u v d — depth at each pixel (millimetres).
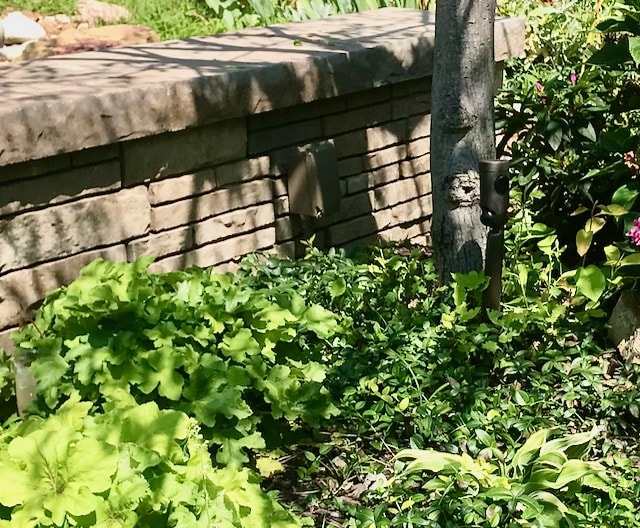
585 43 8547
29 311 4500
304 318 4305
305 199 5613
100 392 3760
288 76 5402
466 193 4988
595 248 6031
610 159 5758
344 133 5969
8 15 8219
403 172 6426
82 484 2814
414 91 6395
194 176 5172
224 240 5391
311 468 4047
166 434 3143
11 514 2816
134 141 4828
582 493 3816
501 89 6672
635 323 4781
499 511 3480
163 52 5914
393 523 3500
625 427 4309
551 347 4715
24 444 2885
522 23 6973
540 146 6230
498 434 4137
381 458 4164
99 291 3801
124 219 4859
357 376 4387
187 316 3879
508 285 5160
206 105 5008
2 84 4832
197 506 2990
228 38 6441
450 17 4824
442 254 5125
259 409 4242
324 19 7273
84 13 8609
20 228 4438
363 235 6191
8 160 4227
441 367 4461
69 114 4426
